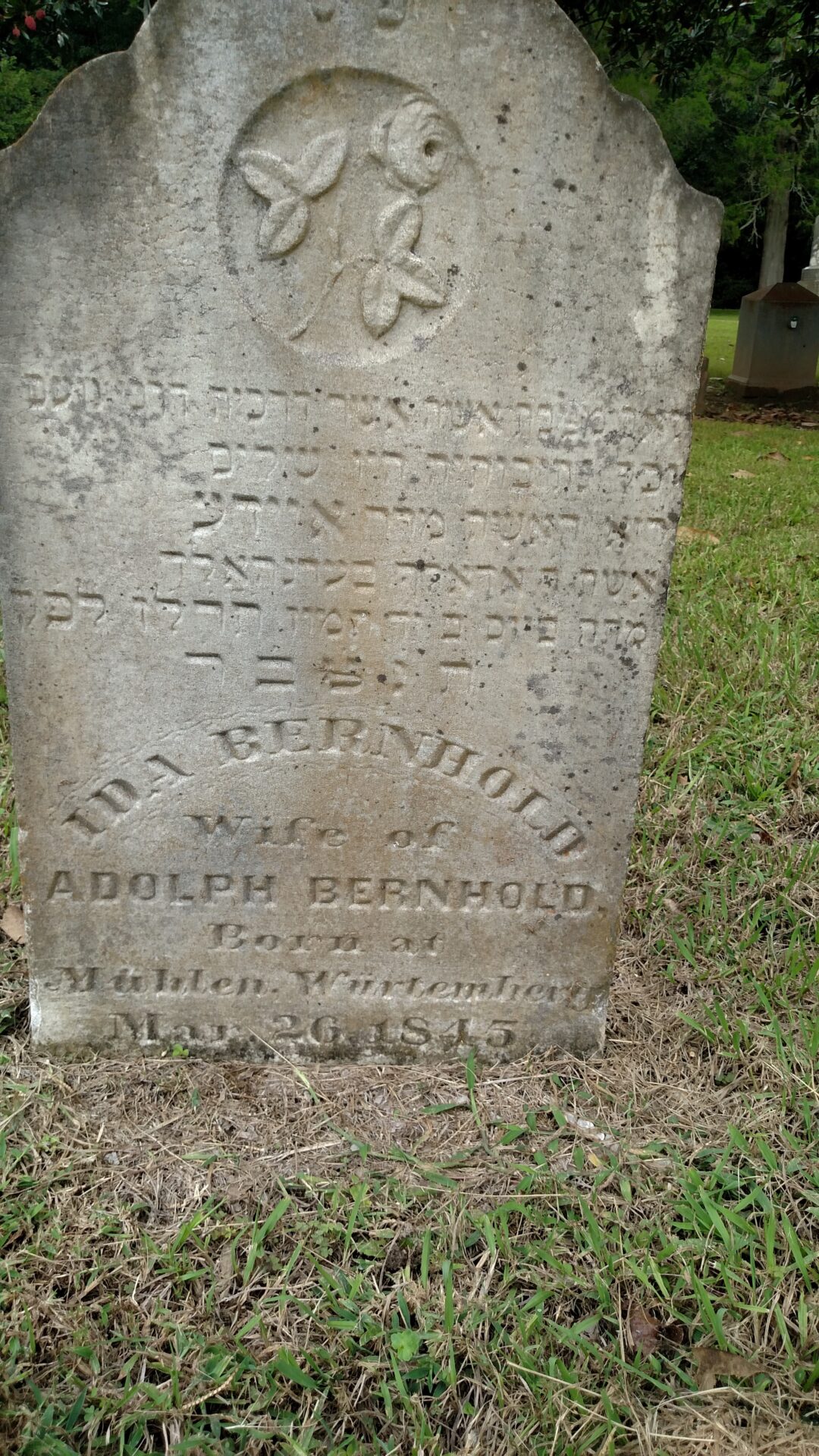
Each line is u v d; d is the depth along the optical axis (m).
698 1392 0.71
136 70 0.70
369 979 0.96
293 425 0.79
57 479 0.79
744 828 1.27
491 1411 0.70
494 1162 0.87
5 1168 0.83
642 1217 0.83
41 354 0.76
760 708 1.47
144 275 0.75
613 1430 0.69
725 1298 0.77
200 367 0.77
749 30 3.90
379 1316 0.76
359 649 0.85
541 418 0.79
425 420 0.79
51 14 2.67
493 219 0.75
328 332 0.77
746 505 2.43
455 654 0.85
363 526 0.82
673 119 5.30
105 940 0.93
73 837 0.89
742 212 6.45
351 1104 0.93
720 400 4.54
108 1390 0.71
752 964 1.08
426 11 0.70
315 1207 0.83
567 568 0.83
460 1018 0.98
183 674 0.85
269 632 0.84
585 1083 0.96
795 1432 0.69
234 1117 0.91
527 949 0.95
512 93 0.72
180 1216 0.82
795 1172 0.86
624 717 0.88
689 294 0.77
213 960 0.94
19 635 0.83
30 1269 0.77
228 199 0.73
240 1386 0.72
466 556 0.83
